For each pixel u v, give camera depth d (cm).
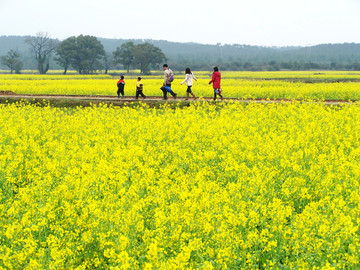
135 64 17288
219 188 907
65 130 1570
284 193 874
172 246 667
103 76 10856
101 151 1212
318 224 707
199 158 1109
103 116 1894
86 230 725
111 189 905
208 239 666
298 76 8400
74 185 897
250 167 1095
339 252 650
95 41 17362
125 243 612
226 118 1766
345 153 1269
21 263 604
